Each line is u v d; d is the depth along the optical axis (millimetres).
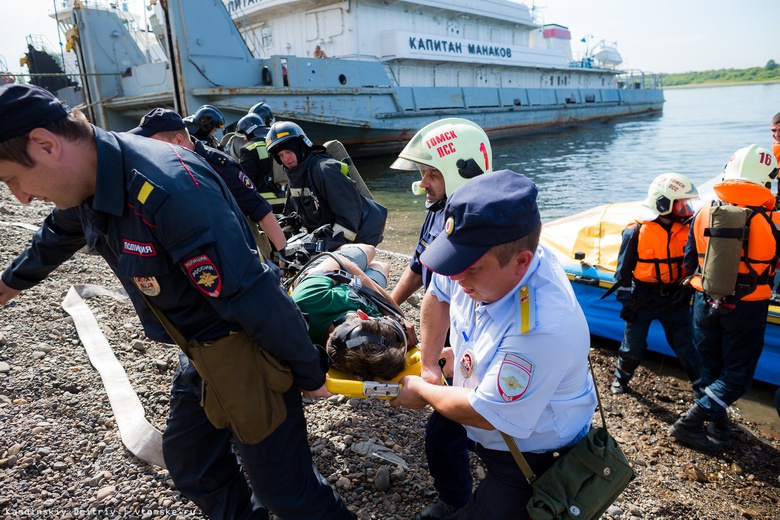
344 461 2871
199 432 2023
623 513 2828
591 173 16375
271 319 1577
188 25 13070
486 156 2311
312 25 18953
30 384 3193
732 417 4059
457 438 2271
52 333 3830
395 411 3402
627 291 4086
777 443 3738
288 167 3959
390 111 18422
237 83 14328
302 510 1931
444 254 1382
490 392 1474
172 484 2562
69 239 2002
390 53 18766
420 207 12039
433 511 2412
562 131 28969
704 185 6535
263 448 1787
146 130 2955
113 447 2777
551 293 1494
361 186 4336
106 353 3611
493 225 1322
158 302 1605
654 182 3785
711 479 3326
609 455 1537
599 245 5148
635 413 4062
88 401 3133
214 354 1619
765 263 3191
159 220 1428
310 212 3969
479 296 1534
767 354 4297
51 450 2703
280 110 14836
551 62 27406
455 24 22250
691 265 3586
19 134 1295
